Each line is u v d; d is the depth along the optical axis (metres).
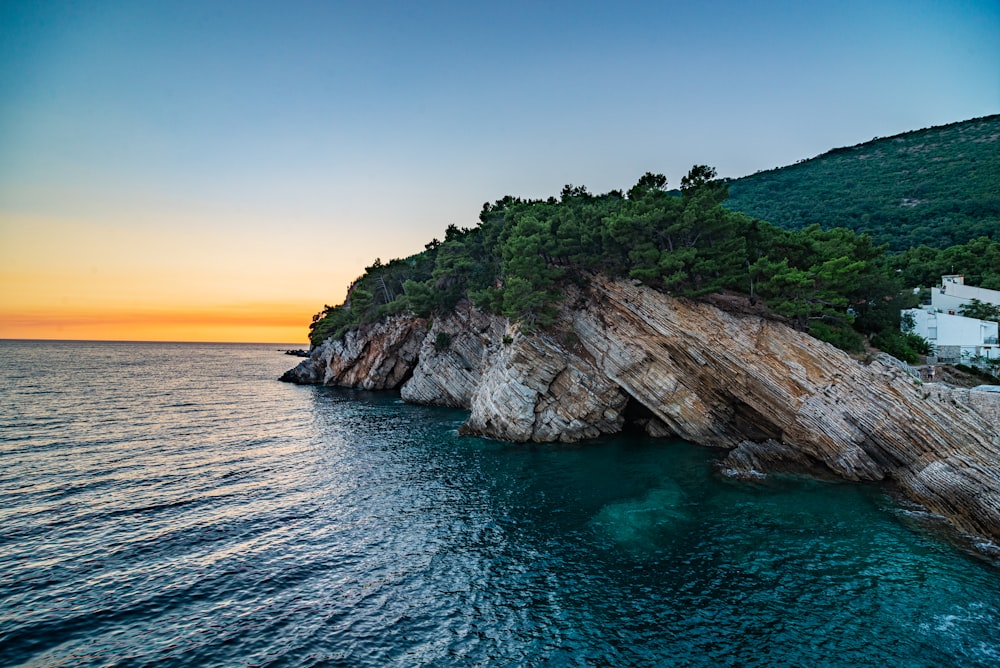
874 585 20.69
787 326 38.59
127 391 83.12
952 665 15.99
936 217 101.88
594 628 18.27
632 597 20.20
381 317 85.25
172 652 16.66
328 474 36.50
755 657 16.61
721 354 40.38
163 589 20.38
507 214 64.56
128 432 49.34
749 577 21.48
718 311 41.25
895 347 41.78
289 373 108.88
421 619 18.83
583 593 20.55
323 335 108.38
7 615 18.16
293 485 33.88
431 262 89.31
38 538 24.38
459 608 19.55
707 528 26.28
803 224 123.94
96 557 22.78
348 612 19.23
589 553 23.89
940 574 21.50
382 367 85.81
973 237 85.25
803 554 23.38
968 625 18.00
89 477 34.00
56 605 18.94
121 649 16.69
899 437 31.47
